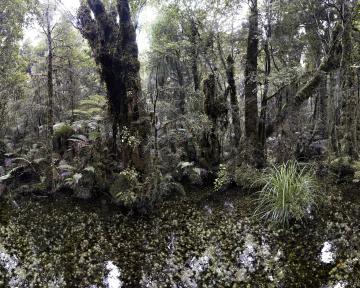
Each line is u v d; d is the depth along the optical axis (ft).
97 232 21.77
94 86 41.65
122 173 24.59
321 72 25.31
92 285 15.96
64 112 37.19
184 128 30.50
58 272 17.15
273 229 20.27
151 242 20.07
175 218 23.31
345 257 16.70
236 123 30.17
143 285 15.80
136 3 32.24
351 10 24.59
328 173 26.63
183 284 15.64
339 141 28.30
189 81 38.40
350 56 24.84
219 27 31.53
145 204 24.31
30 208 26.11
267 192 23.48
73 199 27.20
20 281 16.39
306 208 21.63
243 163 28.40
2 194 28.19
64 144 31.96
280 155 29.37
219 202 25.46
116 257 18.52
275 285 15.01
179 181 29.73
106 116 29.12
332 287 14.48
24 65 41.27
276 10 27.45
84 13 26.21
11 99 38.75
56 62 37.24
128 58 25.63
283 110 28.07
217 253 18.19
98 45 26.09
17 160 31.24
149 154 25.46
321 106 31.83
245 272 16.21
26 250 19.60
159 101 29.86
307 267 16.20
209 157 30.45
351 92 26.02
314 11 26.94
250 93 28.48
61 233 21.80
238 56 33.73
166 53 33.91
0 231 22.30
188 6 32.45
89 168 26.86
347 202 22.89
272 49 30.66
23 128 38.14
